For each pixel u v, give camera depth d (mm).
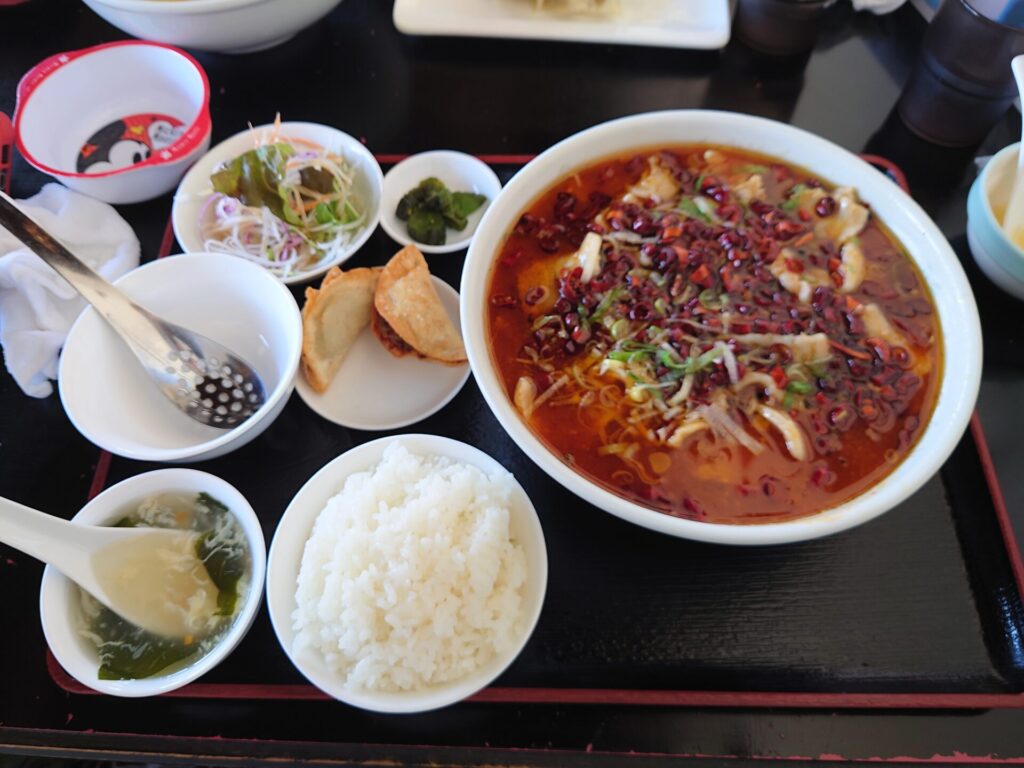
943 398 341
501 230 388
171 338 393
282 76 528
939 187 464
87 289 382
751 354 365
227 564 343
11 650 346
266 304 400
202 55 538
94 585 327
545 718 325
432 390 407
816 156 402
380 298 404
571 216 409
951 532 360
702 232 398
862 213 391
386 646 313
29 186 479
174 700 332
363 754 317
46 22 562
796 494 338
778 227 396
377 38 548
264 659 338
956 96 453
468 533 335
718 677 331
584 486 304
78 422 350
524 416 363
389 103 514
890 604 345
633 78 521
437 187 455
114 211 457
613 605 346
